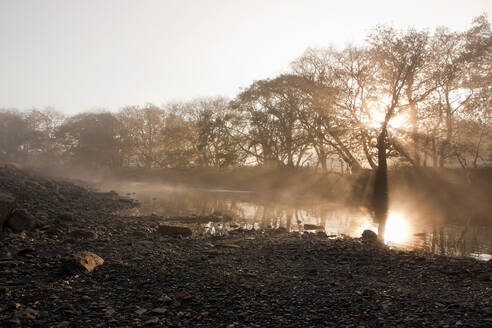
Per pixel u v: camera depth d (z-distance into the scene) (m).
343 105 41.41
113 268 9.03
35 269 8.55
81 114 100.38
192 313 6.41
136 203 29.17
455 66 33.88
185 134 74.19
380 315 6.34
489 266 10.23
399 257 11.33
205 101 75.12
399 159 38.56
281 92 52.09
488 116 34.25
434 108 34.34
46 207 18.20
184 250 11.84
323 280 8.59
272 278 8.68
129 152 87.00
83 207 21.67
